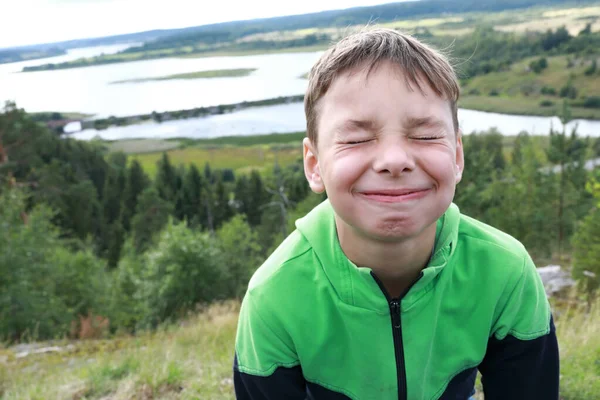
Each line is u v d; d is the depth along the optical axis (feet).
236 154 457.27
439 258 4.50
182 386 12.46
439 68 3.90
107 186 241.55
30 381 16.69
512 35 648.79
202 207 236.84
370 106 3.71
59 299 59.00
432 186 3.78
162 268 64.90
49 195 172.14
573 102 431.43
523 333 4.77
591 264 28.25
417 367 4.67
